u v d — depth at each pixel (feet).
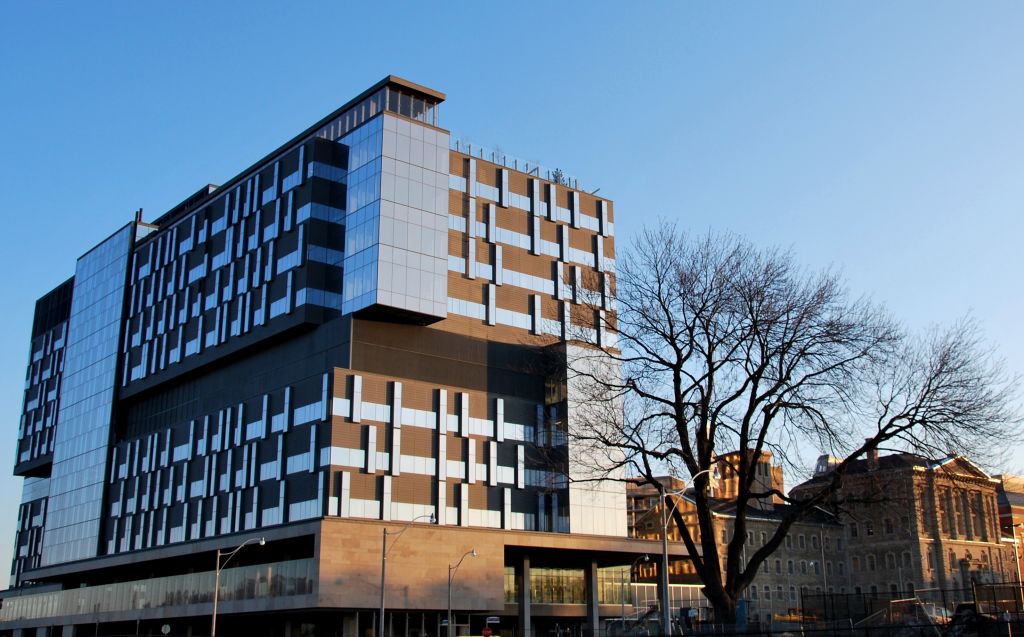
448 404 293.43
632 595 337.93
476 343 304.50
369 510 270.67
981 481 150.82
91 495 377.30
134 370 371.97
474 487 290.97
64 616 349.00
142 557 325.21
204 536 312.50
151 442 353.92
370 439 275.59
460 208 313.12
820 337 138.92
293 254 300.20
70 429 407.44
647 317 147.43
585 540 298.35
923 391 135.44
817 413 138.62
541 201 335.26
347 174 301.84
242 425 309.83
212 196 350.23
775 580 435.53
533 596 310.65
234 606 270.87
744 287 142.82
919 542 435.53
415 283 284.82
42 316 500.33
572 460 204.74
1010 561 464.24
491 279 313.53
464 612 273.95
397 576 258.98
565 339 311.47
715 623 139.03
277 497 284.41
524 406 308.81
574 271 334.03
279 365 303.89
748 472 142.92
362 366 280.92
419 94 307.78
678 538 419.54
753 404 140.36
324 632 270.05
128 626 315.58
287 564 259.19
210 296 337.93
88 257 425.28
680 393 144.97
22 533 490.49
